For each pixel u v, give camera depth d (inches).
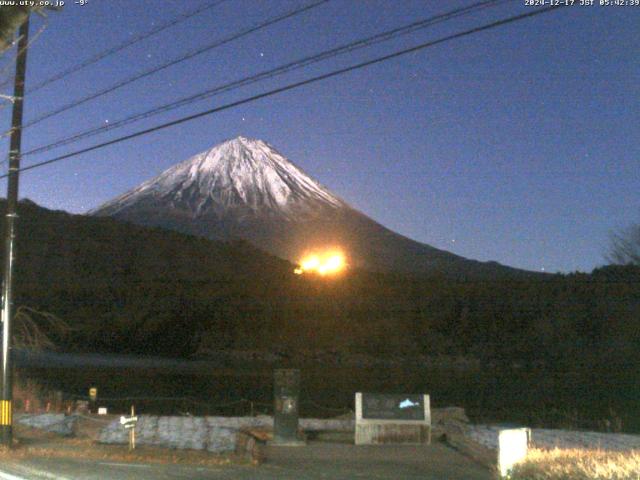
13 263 762.8
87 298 3385.8
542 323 3120.1
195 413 1478.8
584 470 478.0
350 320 3673.7
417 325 3511.3
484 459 674.8
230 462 660.1
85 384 1996.8
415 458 713.6
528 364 2886.3
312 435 864.9
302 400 1740.9
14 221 769.6
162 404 1608.0
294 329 3597.4
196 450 742.5
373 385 2285.9
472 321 3422.7
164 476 566.6
